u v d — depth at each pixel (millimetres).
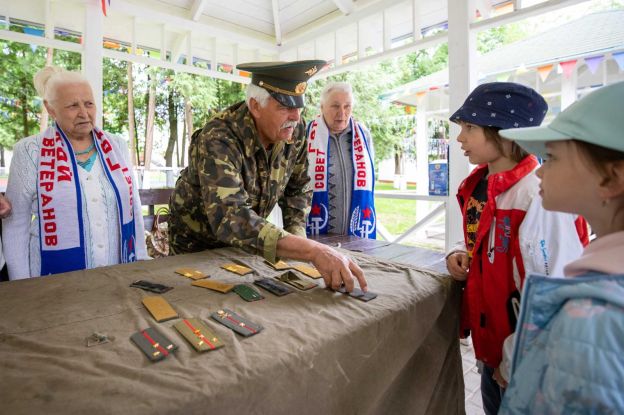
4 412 496
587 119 522
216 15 3553
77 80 1548
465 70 2324
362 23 3205
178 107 12898
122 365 615
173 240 1648
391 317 871
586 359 452
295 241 1065
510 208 1057
